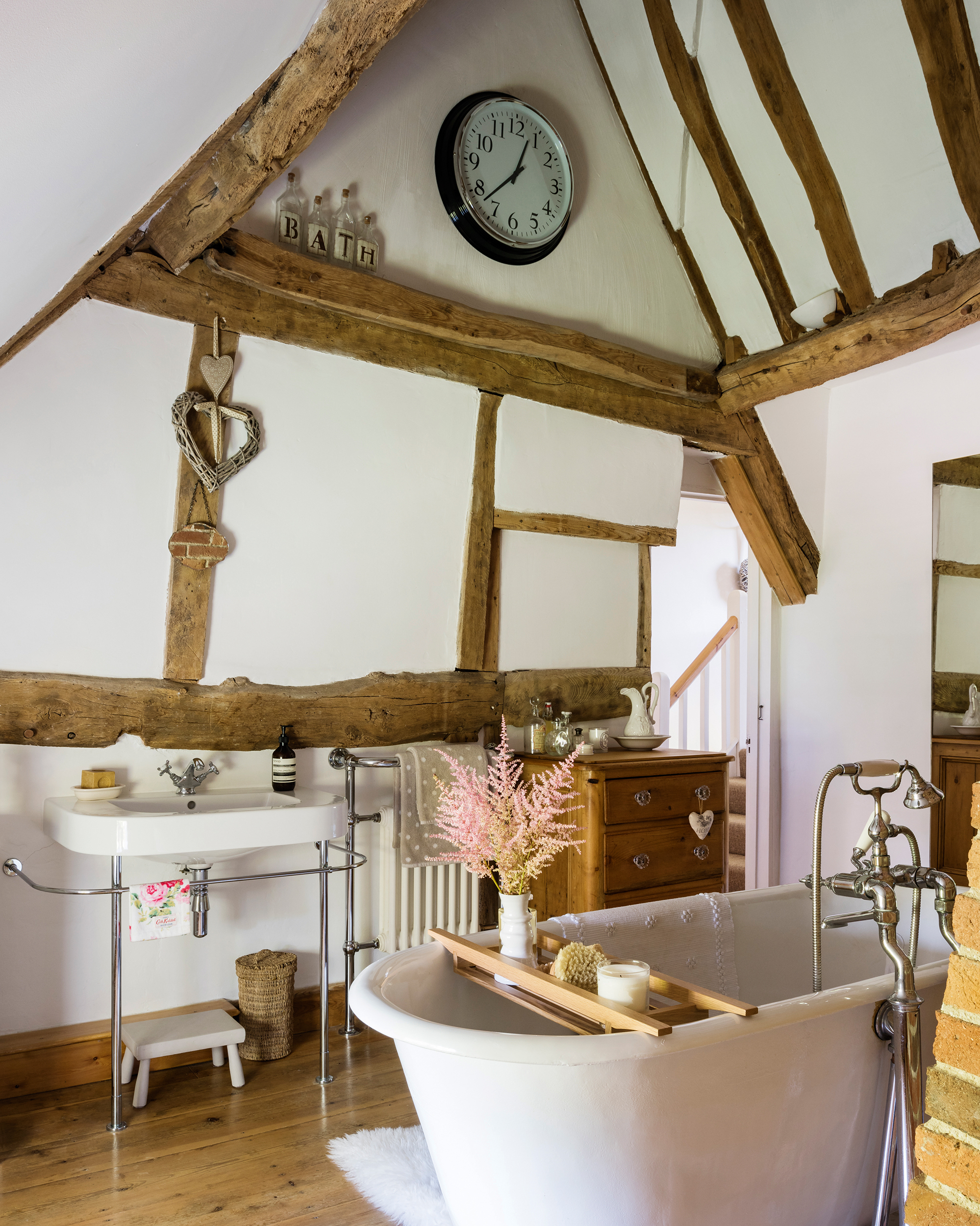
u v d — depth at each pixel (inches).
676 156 155.3
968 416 159.6
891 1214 79.6
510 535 148.7
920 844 161.0
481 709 143.8
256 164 92.3
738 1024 69.9
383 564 133.1
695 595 279.0
